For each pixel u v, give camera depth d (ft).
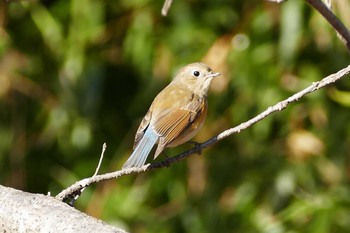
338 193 39.68
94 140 44.65
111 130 45.03
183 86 30.35
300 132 40.86
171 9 42.01
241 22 41.27
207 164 42.29
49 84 44.39
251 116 41.34
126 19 42.80
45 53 44.65
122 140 44.52
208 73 30.30
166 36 41.63
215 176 42.22
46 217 19.63
